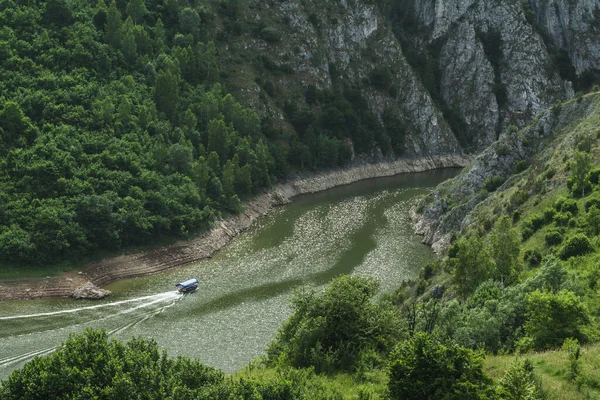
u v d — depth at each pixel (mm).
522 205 103062
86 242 108250
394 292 100625
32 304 96750
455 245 97688
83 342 51531
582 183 91562
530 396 37125
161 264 114125
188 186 130250
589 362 42406
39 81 132000
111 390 45094
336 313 59562
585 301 57312
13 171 113438
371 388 49250
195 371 49750
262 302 99812
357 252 123062
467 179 132000
